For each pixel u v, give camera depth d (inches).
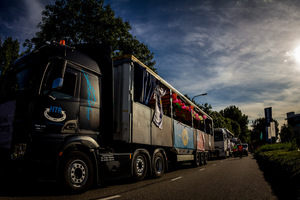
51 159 174.2
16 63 211.0
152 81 319.9
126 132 258.4
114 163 236.1
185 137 456.1
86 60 229.1
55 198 176.6
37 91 179.5
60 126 189.3
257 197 194.7
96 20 720.3
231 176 351.6
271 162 422.3
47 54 194.7
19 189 209.6
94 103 225.9
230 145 1375.5
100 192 211.0
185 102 490.6
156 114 331.0
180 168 531.5
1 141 179.5
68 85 202.7
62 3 714.2
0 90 201.5
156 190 225.8
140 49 824.3
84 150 209.6
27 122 171.9
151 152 323.3
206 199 186.5
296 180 205.0
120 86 273.6
